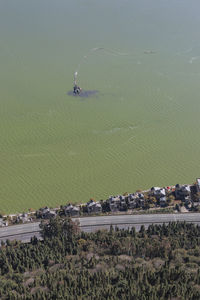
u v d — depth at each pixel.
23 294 182.38
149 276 186.50
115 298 172.75
